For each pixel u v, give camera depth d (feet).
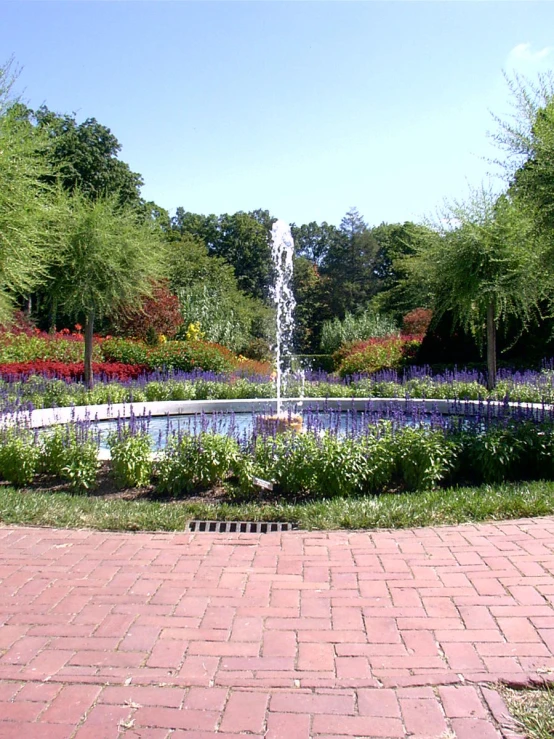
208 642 8.00
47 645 7.98
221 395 37.81
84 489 16.66
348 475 15.55
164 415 31.89
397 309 89.51
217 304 70.90
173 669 7.37
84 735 6.14
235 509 13.88
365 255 149.69
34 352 46.24
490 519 12.84
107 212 33.19
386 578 9.95
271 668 7.34
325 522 12.79
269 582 9.93
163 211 118.93
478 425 18.10
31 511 13.62
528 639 7.83
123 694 6.86
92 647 7.92
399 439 16.84
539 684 6.82
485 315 36.35
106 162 85.66
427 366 44.19
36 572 10.50
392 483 16.79
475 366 45.50
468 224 31.42
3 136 19.98
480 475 17.10
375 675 7.12
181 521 13.15
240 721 6.33
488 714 6.35
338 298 140.46
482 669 7.16
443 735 6.04
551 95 20.53
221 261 108.27
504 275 30.30
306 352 131.95
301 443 16.24
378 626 8.33
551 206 18.86
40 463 17.65
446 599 9.09
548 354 45.85
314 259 195.21
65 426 18.51
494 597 9.10
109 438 17.69
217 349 49.11
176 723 6.32
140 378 40.45
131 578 10.19
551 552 10.82
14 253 20.92
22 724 6.33
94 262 32.17
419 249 35.04
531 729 6.07
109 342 50.06
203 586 9.82
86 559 11.10
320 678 7.09
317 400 33.50
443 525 12.57
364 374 47.47
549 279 23.35
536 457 16.92
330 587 9.67
